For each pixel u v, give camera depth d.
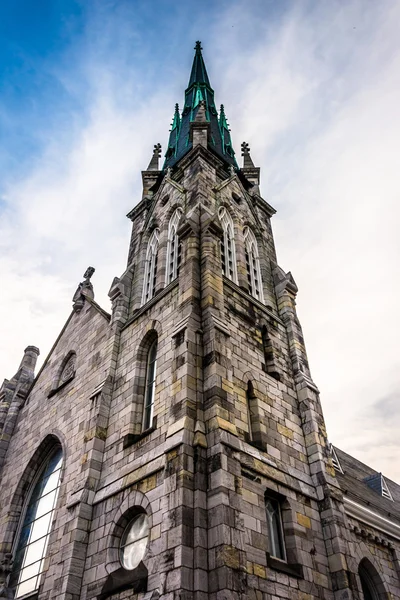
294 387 23.22
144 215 33.84
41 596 18.00
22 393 31.88
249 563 14.34
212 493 15.03
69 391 26.39
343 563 17.36
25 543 22.81
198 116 36.19
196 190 28.16
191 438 16.25
